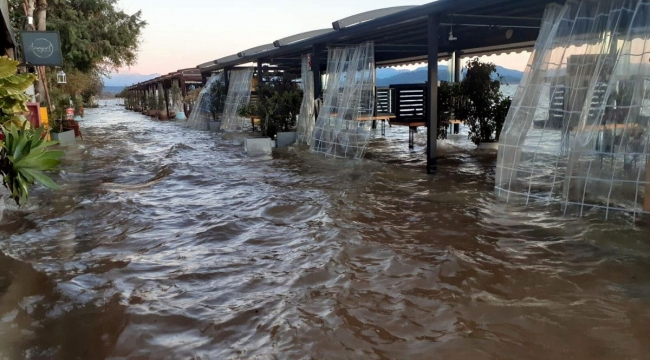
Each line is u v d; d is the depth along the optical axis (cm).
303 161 988
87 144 1418
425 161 938
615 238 447
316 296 346
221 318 316
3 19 783
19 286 371
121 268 409
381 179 766
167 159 1062
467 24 834
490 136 1070
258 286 367
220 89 1970
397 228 502
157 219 564
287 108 1329
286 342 284
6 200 643
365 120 984
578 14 559
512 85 1049
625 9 515
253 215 575
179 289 364
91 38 2448
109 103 7500
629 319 298
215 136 1633
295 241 473
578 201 538
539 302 325
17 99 458
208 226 530
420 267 393
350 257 422
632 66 500
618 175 510
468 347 272
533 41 1036
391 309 322
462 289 349
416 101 1113
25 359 270
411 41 1123
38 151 440
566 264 391
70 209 614
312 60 1208
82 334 297
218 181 793
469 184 709
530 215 536
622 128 506
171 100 3053
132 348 280
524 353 265
